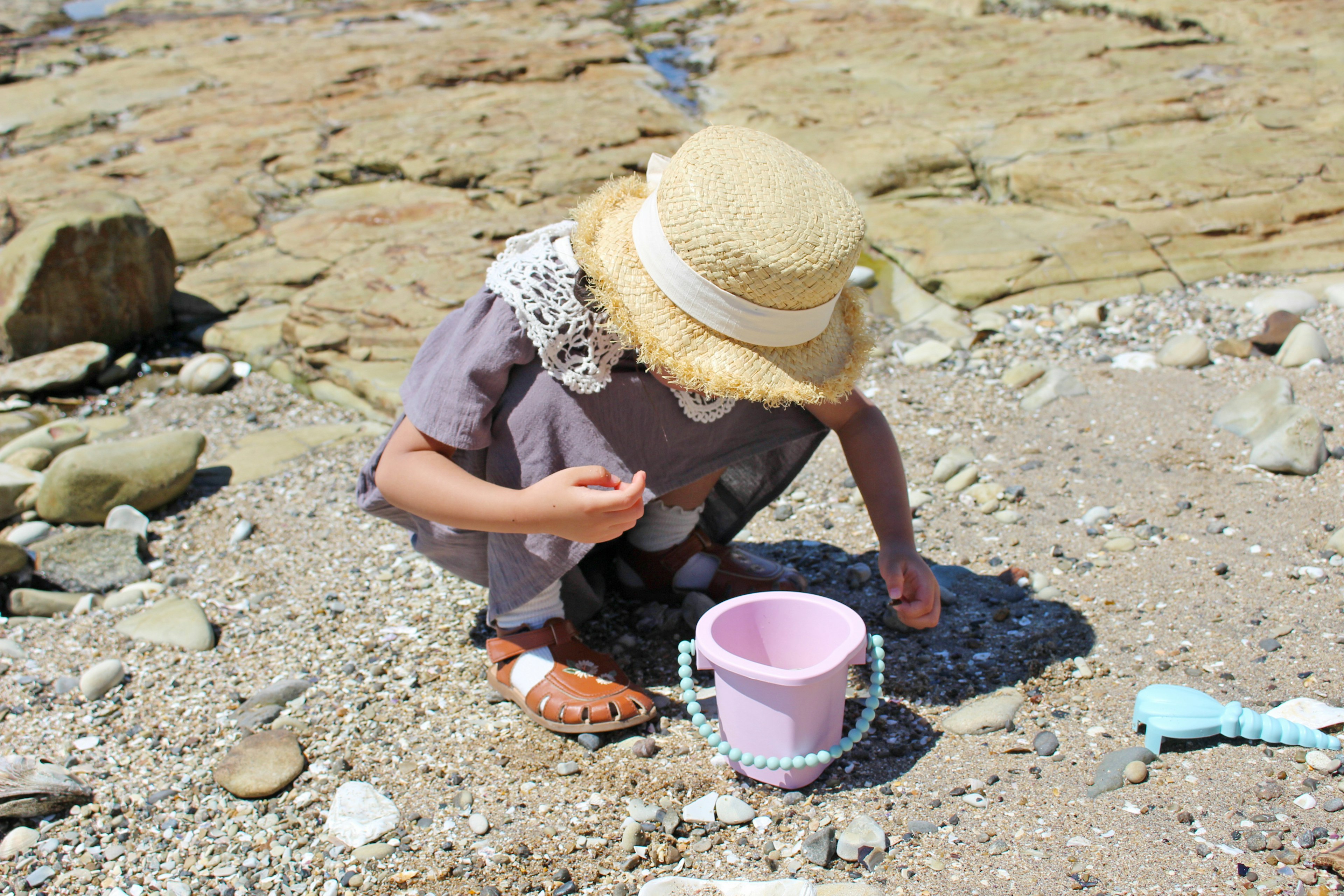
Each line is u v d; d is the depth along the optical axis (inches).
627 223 78.0
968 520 114.4
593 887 71.2
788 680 72.9
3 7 414.6
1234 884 67.0
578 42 324.8
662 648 96.3
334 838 76.6
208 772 84.2
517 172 223.3
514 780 81.1
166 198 220.1
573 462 81.9
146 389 165.0
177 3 423.8
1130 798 74.7
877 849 71.3
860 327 82.3
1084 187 192.2
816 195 72.1
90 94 293.7
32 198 219.6
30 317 165.0
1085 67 257.6
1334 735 78.8
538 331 77.8
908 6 338.0
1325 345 140.0
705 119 253.3
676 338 73.1
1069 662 90.4
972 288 167.8
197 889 73.2
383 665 95.9
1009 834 72.5
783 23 328.2
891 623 96.6
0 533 122.9
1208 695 83.2
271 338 173.0
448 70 293.7
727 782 79.4
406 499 79.0
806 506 120.5
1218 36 272.2
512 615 88.6
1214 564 101.9
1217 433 125.7
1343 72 234.1
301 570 113.9
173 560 117.7
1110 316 160.1
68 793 80.7
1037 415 136.0
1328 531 105.0
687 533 99.3
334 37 349.7
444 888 71.8
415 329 166.2
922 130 225.9
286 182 229.8
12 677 97.1
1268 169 191.2
